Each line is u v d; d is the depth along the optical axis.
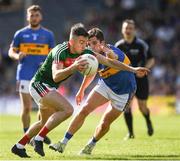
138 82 47.16
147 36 106.00
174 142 41.59
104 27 111.12
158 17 110.81
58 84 30.45
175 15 111.62
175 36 107.00
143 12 112.62
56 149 31.28
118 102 32.50
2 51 106.44
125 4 116.25
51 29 118.56
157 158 31.67
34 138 31.12
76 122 31.70
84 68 27.86
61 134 49.47
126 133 50.81
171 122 66.56
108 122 32.66
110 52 31.28
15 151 30.69
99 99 32.38
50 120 29.69
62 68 28.98
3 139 44.34
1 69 103.56
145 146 38.62
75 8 120.88
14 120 71.38
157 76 95.81
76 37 28.91
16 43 42.09
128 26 45.94
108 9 117.56
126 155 33.12
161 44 104.75
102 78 32.53
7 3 124.12
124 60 32.97
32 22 41.78
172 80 95.12
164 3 115.88
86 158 31.09
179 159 31.31
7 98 93.50
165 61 100.06
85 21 115.88
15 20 121.25
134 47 46.41
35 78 30.38
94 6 120.31
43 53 41.91
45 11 120.50
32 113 82.56
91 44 31.44
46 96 29.75
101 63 30.66
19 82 41.31
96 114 83.81
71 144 39.62
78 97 30.80
